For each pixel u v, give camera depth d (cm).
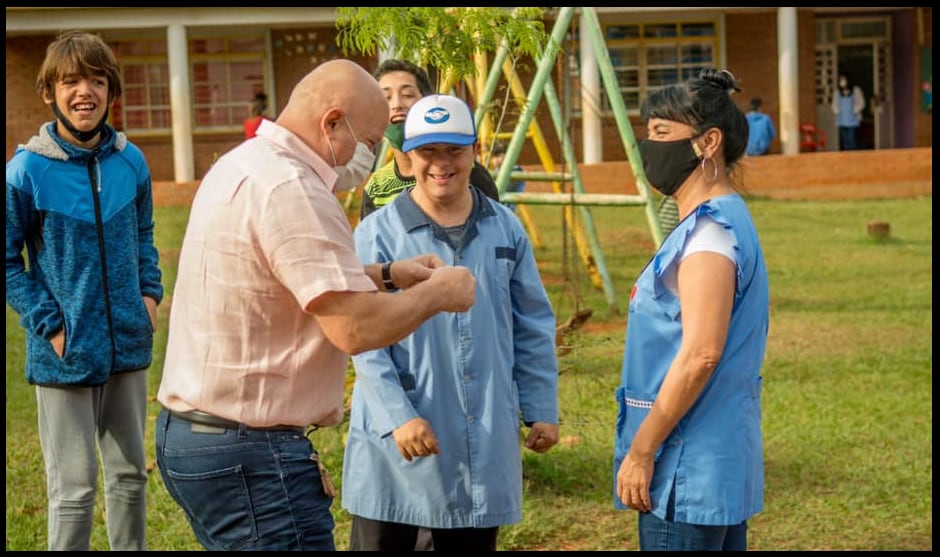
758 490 359
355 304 322
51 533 449
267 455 336
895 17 2717
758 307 348
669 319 349
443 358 390
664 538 350
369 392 381
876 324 1065
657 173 356
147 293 474
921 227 1733
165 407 346
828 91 2753
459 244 396
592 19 930
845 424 738
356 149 344
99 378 447
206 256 332
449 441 389
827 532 562
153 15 2250
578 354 754
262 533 337
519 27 618
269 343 333
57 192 448
